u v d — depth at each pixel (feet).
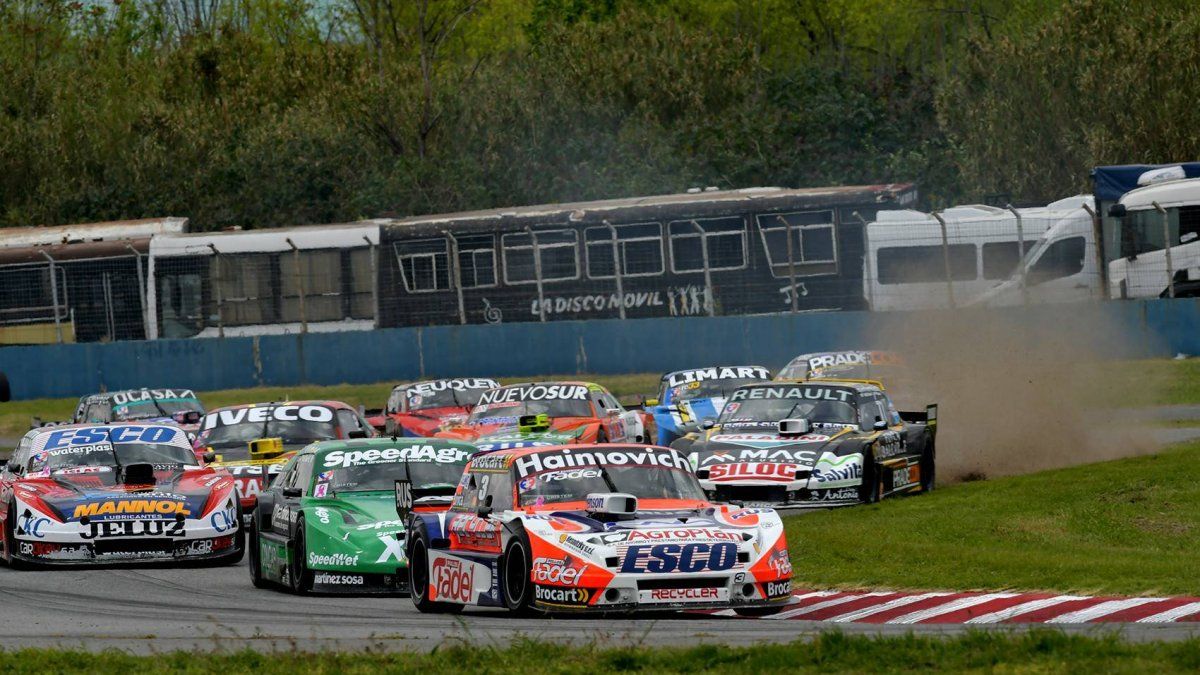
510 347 483.51
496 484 154.71
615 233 490.90
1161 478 226.38
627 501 143.95
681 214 485.56
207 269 517.14
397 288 508.53
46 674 115.14
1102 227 451.12
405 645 127.85
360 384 495.82
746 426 241.35
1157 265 441.68
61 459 221.46
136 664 118.93
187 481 217.97
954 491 238.89
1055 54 588.50
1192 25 569.23
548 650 115.85
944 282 458.09
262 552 186.09
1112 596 145.48
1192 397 357.20
